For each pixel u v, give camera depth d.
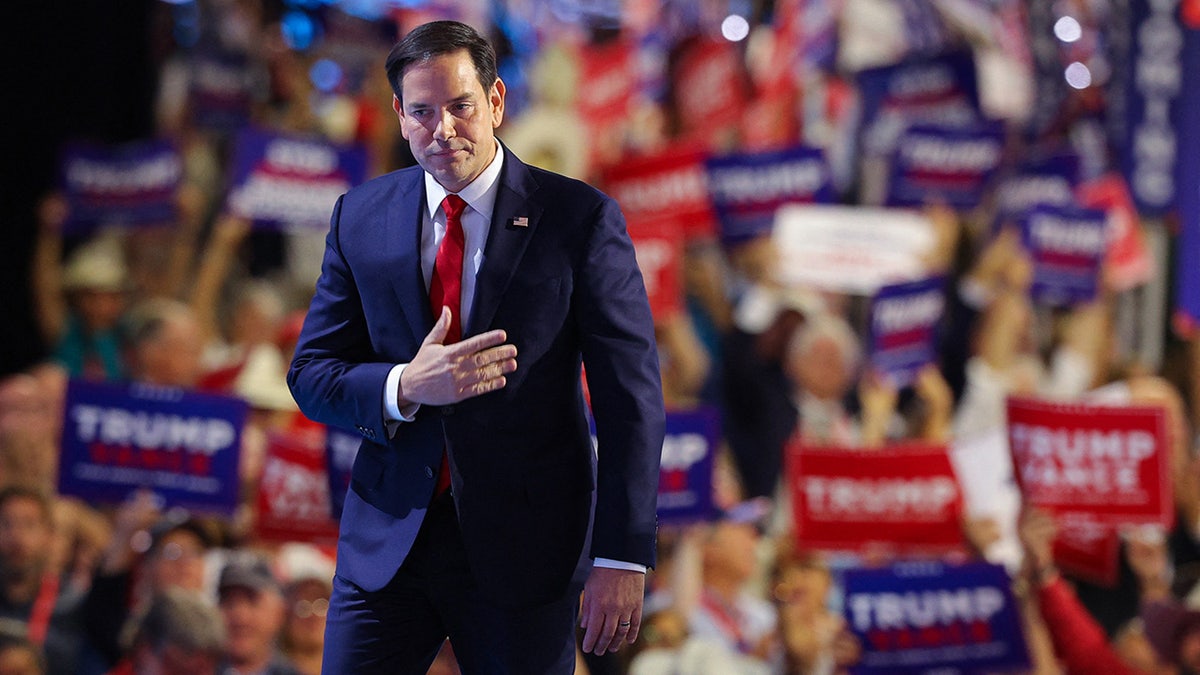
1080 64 6.73
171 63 6.30
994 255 5.98
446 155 1.75
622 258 1.83
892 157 5.74
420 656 1.93
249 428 4.83
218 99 6.15
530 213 1.82
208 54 6.16
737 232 5.43
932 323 5.34
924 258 5.53
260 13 6.32
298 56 6.33
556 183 1.85
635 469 1.77
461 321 1.80
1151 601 4.78
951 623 4.54
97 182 5.52
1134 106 6.27
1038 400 4.68
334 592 1.91
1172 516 4.92
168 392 4.40
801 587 4.67
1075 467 4.65
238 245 5.87
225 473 4.39
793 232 5.44
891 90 6.18
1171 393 5.61
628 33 6.72
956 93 6.05
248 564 4.38
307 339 1.89
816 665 4.60
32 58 6.15
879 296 5.32
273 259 5.91
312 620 4.41
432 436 1.82
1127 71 6.28
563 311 1.81
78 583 4.46
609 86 6.21
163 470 4.41
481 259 1.81
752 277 5.63
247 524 4.58
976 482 4.66
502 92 1.84
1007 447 4.73
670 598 4.62
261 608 4.34
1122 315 6.34
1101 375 5.97
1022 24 6.76
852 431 5.42
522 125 6.18
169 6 6.28
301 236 5.95
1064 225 5.88
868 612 4.56
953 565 4.56
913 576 4.56
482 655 1.88
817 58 6.32
